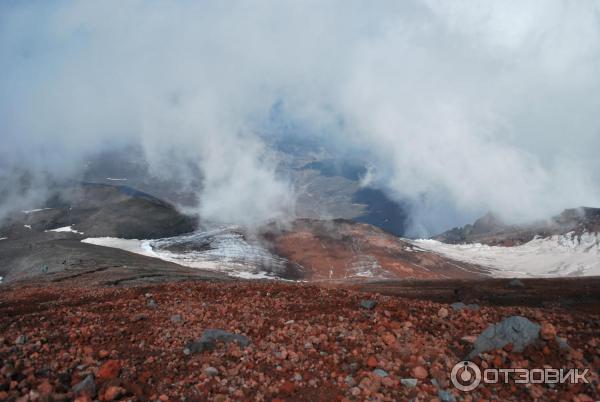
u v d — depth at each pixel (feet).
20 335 46.73
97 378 37.06
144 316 58.18
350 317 56.03
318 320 55.16
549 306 74.38
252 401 34.45
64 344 45.78
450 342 45.55
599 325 48.75
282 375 38.75
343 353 43.01
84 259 299.38
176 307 65.51
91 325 53.52
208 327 53.11
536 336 42.34
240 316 58.85
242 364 40.60
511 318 43.96
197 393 35.47
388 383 36.42
